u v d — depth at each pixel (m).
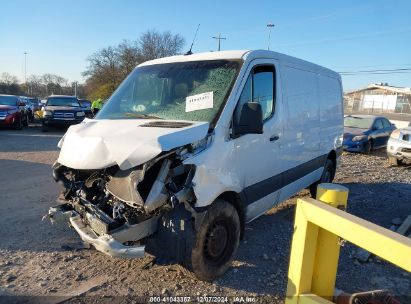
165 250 3.59
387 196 8.04
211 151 3.74
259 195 4.70
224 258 4.02
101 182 3.80
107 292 3.77
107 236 3.34
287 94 5.30
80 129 4.09
